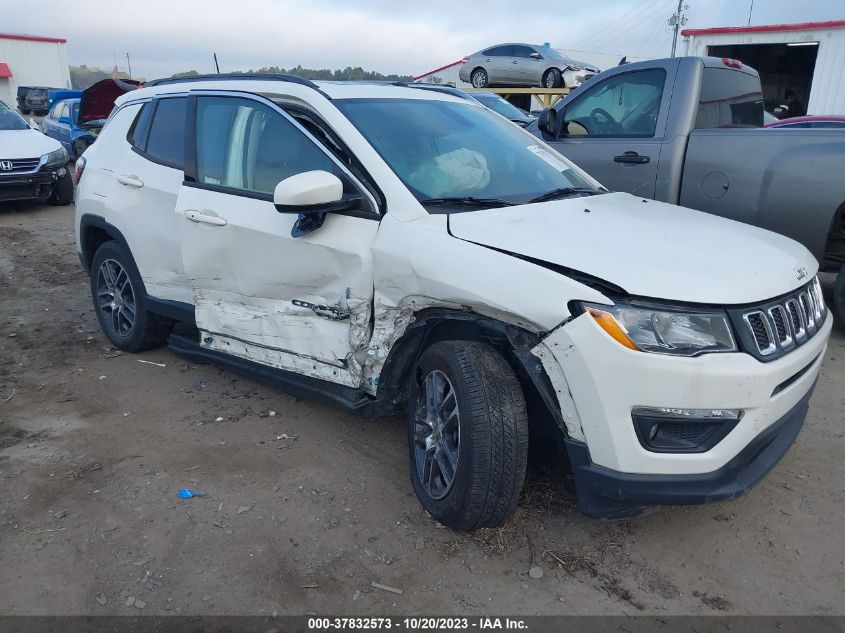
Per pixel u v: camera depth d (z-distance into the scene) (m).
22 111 31.88
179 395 4.47
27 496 3.32
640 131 5.95
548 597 2.71
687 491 2.57
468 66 18.28
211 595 2.70
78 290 6.93
